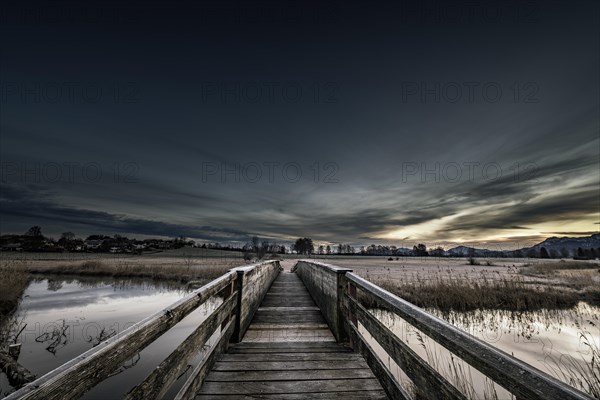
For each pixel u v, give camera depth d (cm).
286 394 255
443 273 2467
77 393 102
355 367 311
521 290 1391
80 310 1214
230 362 321
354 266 3650
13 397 81
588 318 1030
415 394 413
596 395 472
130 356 134
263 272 749
